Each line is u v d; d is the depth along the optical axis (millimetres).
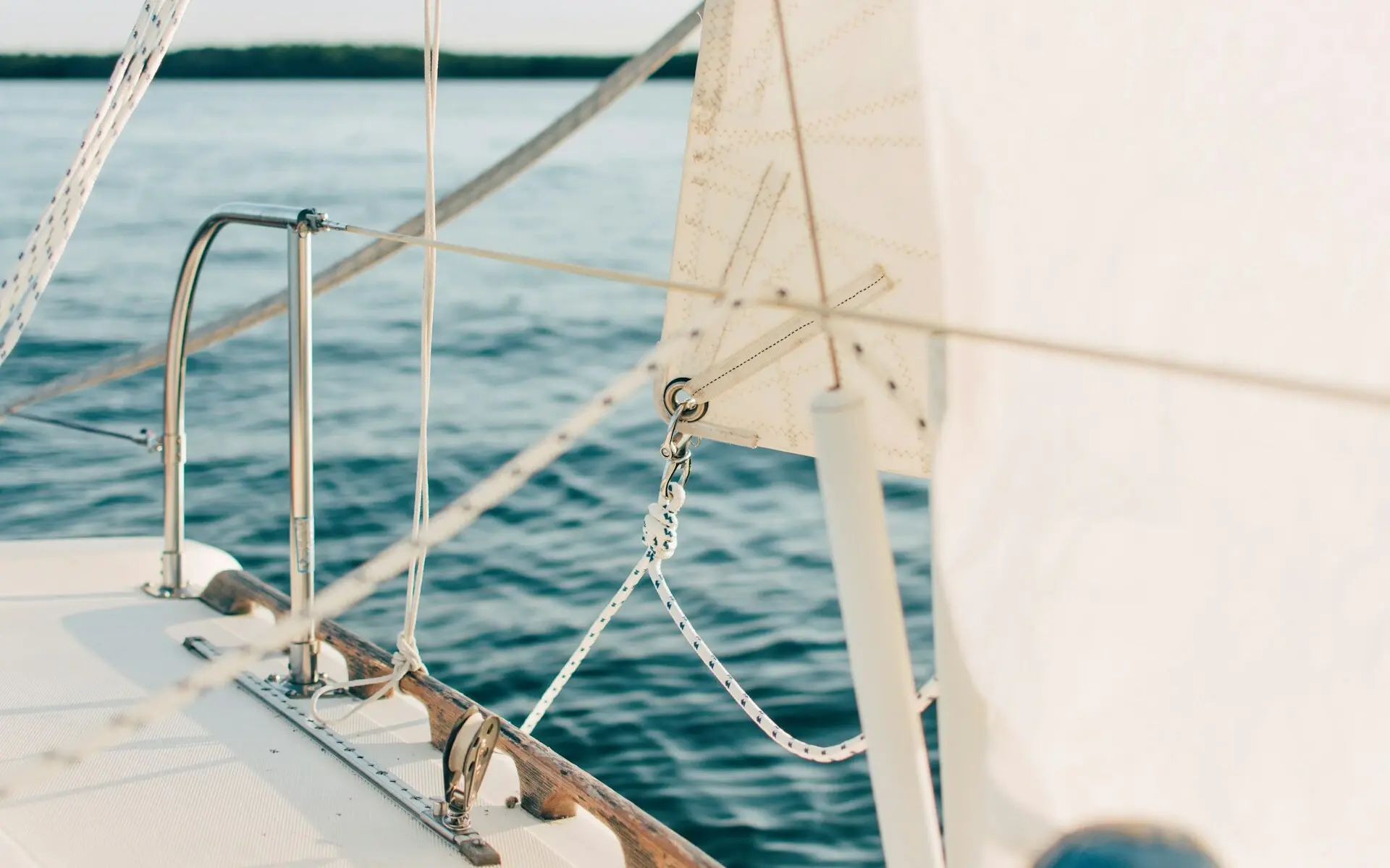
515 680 5344
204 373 11062
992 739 1001
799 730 4895
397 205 22984
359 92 57000
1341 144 921
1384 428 902
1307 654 929
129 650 2773
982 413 1012
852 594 1033
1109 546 977
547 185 26297
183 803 2109
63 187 2576
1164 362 911
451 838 2008
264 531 7211
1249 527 941
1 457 8320
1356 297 921
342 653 2707
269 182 26062
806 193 1092
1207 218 954
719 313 1102
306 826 2045
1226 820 947
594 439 9398
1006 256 1006
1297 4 921
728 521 7621
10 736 2342
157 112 47469
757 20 1646
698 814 4344
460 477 8344
